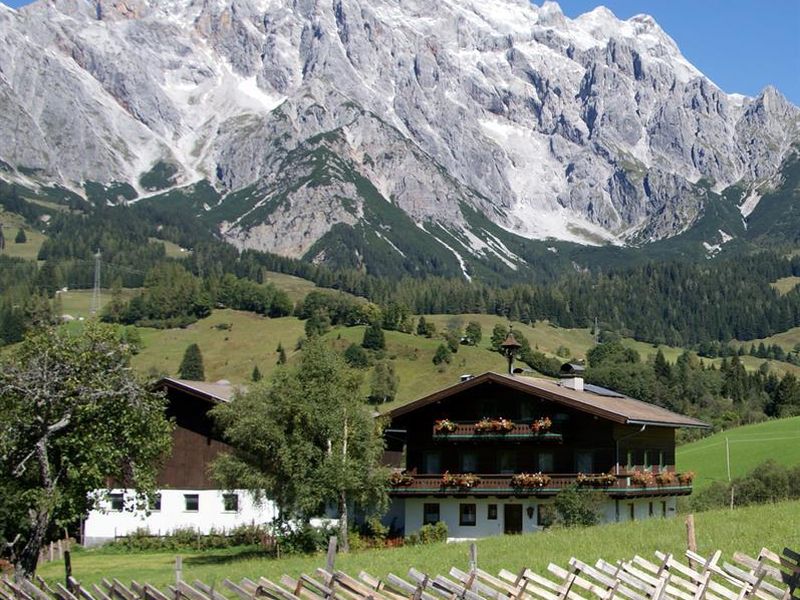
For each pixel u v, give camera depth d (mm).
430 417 66625
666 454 72375
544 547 37312
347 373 54344
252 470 52625
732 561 29016
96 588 24656
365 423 53875
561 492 58656
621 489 60312
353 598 21156
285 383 52969
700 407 191125
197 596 22344
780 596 20188
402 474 64125
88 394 36094
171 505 68062
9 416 36250
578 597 20656
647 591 20297
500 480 61969
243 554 56625
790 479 78812
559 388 66625
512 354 75312
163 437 39344
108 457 36688
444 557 37656
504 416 64812
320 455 52562
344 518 53375
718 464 103625
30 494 35750
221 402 58594
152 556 59125
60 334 37875
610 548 34562
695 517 44375
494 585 21516
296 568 38469
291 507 53062
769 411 186125
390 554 42594
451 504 63594
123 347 38656
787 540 32688
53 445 36844
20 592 25422
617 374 196000
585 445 62812
